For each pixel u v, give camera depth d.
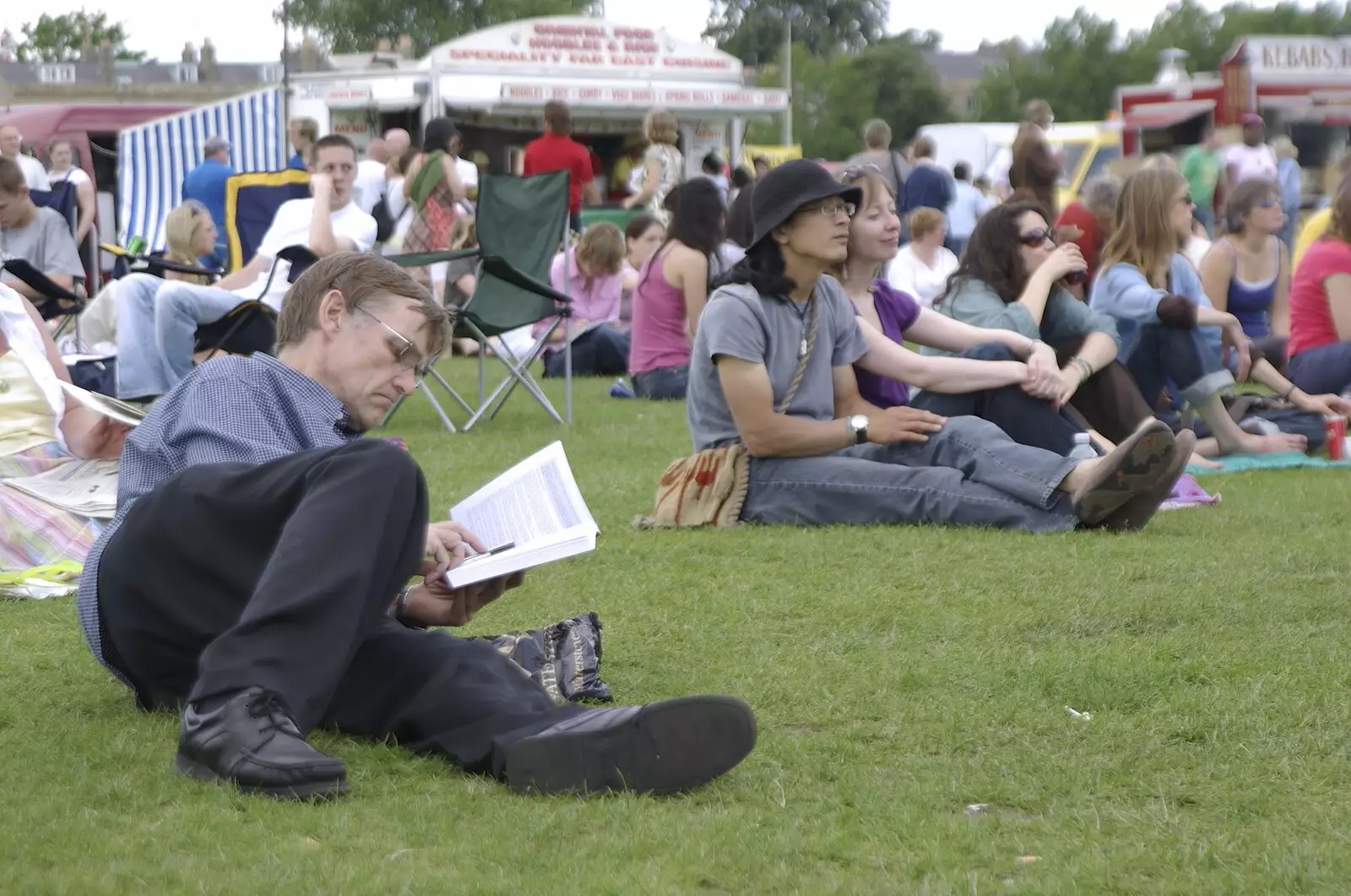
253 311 8.38
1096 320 6.47
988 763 3.00
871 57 66.69
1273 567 4.94
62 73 58.09
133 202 17.61
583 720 2.81
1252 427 7.81
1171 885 2.38
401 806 2.70
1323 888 2.37
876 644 3.96
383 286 3.21
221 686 2.74
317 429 3.18
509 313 9.15
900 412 5.72
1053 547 5.23
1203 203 17.55
